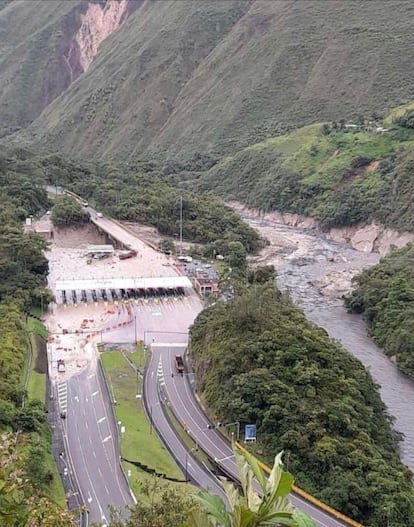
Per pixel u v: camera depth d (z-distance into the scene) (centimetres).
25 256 13988
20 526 1795
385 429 9075
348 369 9631
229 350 9519
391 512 6981
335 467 7538
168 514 3684
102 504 6862
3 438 2008
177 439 8356
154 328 12425
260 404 8475
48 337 11856
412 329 12456
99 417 8912
